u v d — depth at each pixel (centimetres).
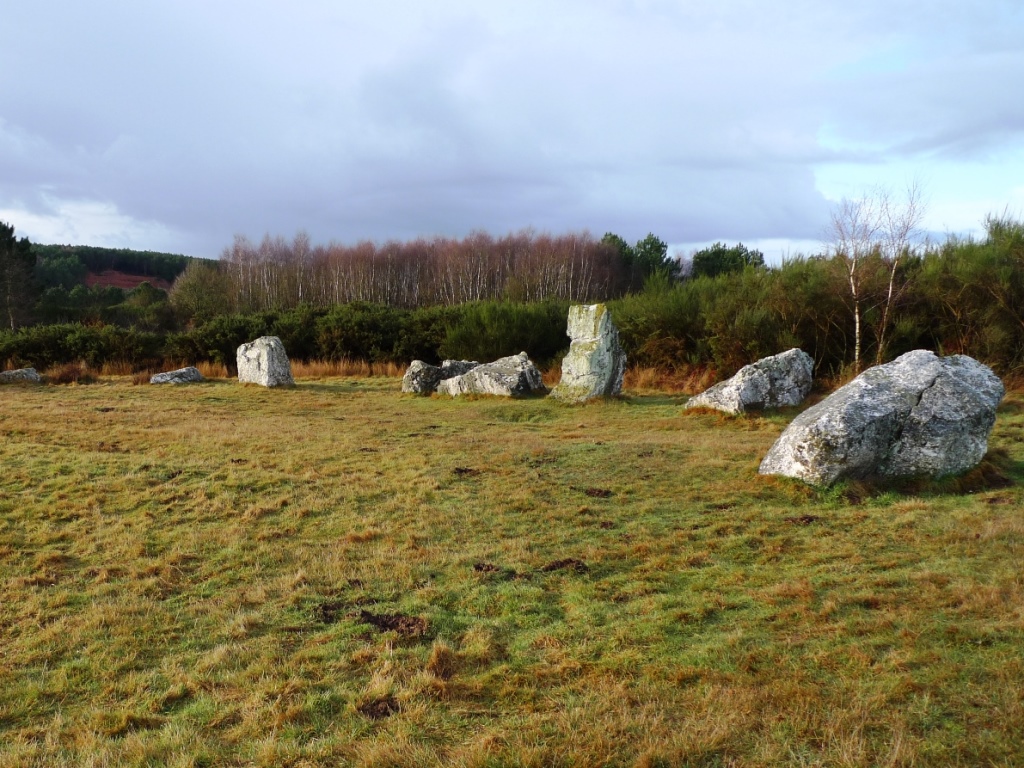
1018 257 1778
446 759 388
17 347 2973
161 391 2306
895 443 956
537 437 1445
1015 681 423
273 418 1727
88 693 488
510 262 6412
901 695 424
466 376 2178
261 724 435
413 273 6600
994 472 966
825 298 2080
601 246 5966
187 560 738
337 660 514
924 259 2025
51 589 661
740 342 2123
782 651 495
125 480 1023
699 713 421
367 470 1110
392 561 720
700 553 720
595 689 460
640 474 1073
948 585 589
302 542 787
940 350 1808
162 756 405
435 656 507
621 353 2069
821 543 738
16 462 1122
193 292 5222
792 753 373
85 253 9119
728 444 1295
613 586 649
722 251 4669
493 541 782
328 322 3200
